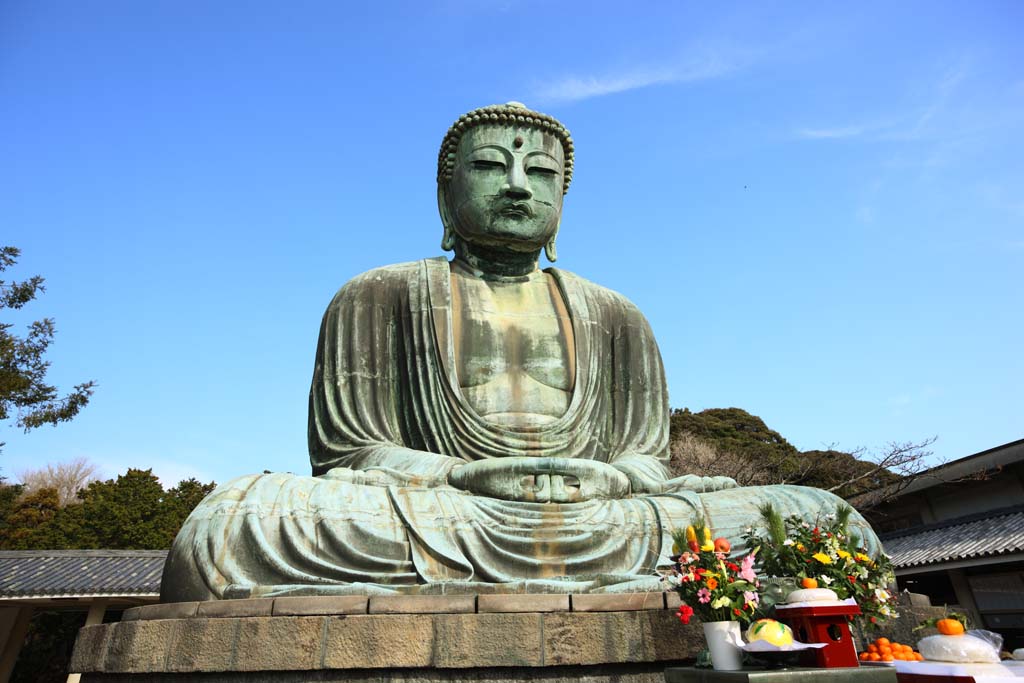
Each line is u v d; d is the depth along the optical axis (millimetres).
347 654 4633
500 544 5910
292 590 5238
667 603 5031
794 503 6387
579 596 4965
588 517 6148
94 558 17938
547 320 8414
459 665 4633
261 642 4680
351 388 7824
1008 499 19219
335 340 8055
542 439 7371
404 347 7957
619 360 8703
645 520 6254
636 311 9094
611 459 8047
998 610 16844
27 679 21391
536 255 8953
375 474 6316
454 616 4766
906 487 21359
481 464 6406
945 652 4324
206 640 4734
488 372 7828
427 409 7531
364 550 5691
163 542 28031
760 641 3863
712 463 24688
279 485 5902
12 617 17234
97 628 5230
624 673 4801
